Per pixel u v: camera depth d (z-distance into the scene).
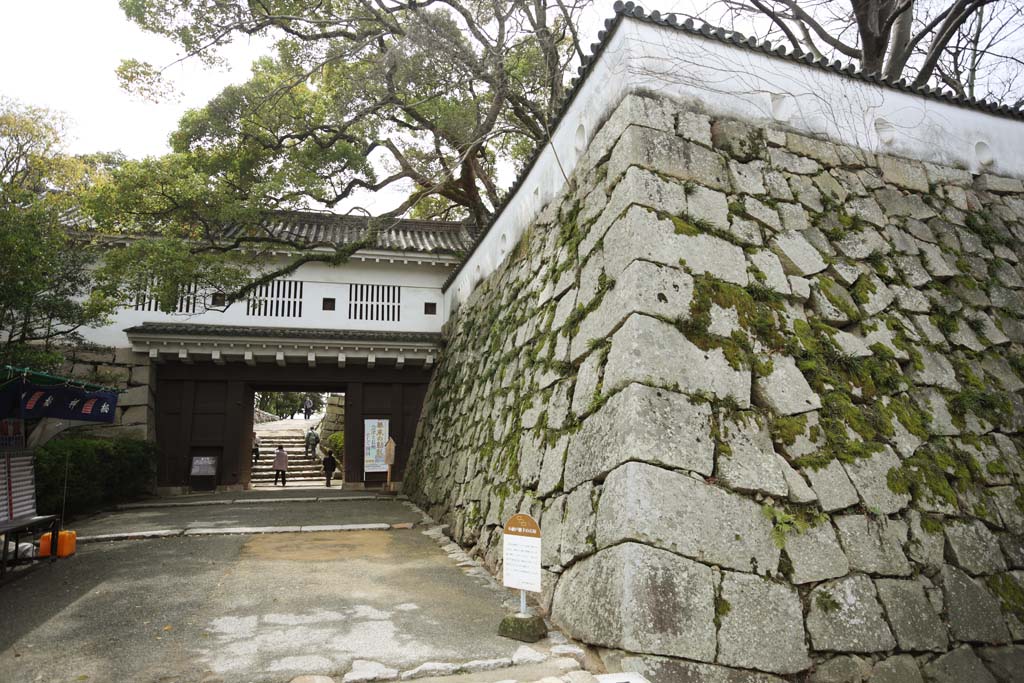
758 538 4.23
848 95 7.09
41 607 5.06
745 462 4.52
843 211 6.37
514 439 6.96
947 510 4.89
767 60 6.77
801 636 3.97
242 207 11.31
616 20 6.18
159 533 8.32
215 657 3.90
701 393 4.72
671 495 4.21
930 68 10.37
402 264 15.20
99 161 14.27
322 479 19.80
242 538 8.25
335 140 15.14
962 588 4.57
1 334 11.22
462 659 3.87
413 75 13.37
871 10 10.27
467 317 12.37
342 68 15.44
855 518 4.54
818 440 4.83
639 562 3.94
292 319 14.30
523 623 4.34
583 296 6.03
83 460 9.79
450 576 6.27
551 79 13.09
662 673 3.64
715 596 3.95
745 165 6.15
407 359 14.50
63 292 10.16
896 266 6.27
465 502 8.20
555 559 5.05
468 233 16.88
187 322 13.66
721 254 5.46
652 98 5.97
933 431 5.31
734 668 3.76
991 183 7.54
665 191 5.56
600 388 5.09
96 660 3.86
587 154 6.79
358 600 5.30
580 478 4.99
